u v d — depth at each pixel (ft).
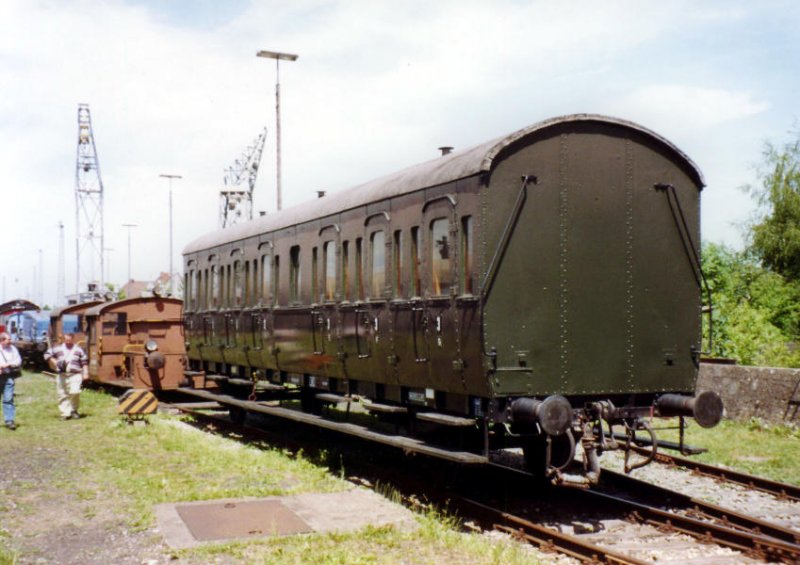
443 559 22.66
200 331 59.21
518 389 27.32
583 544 23.22
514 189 27.81
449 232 29.30
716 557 23.13
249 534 24.95
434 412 31.78
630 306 29.35
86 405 62.64
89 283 109.29
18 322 139.13
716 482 34.55
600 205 29.04
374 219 35.32
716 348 67.31
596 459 27.45
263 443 45.34
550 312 28.02
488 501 30.42
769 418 48.44
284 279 44.98
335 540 24.30
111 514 27.50
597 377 28.58
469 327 27.78
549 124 28.25
